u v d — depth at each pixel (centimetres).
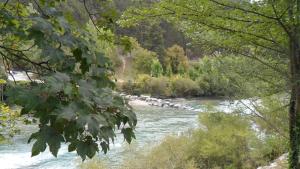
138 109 3347
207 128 1306
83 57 178
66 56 180
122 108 164
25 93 139
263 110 896
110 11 217
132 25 514
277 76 619
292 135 514
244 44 543
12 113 422
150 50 6134
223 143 1198
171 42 6900
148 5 491
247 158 1215
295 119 505
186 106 3544
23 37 172
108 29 223
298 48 479
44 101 140
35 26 167
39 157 1500
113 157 1359
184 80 4562
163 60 5922
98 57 183
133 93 4366
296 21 446
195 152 1241
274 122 871
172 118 2739
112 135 153
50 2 200
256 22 476
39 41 167
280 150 1176
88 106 142
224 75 852
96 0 218
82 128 140
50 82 137
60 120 133
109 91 160
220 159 1248
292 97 511
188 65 5712
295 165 518
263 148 1177
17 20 179
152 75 5119
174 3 467
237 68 738
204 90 4609
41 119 141
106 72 187
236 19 477
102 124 139
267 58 588
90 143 149
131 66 5091
